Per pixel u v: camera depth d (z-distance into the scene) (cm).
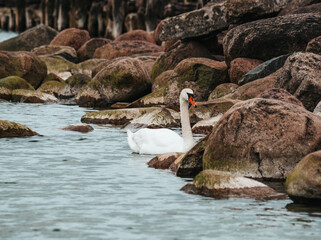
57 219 870
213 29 2823
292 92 1814
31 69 3366
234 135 1194
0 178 1152
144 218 877
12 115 2367
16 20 8838
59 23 8025
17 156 1409
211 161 1203
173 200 987
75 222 855
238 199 995
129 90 2820
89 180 1144
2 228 826
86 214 898
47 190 1053
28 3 8706
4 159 1365
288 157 1169
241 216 891
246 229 827
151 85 2897
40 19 8644
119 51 4084
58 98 3164
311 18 2391
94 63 3838
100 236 792
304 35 2383
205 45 3044
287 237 795
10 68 3316
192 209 929
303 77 1762
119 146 1602
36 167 1271
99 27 7456
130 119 2139
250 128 1189
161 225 843
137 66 2822
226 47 2598
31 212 906
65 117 2350
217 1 3006
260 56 2502
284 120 1185
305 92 1755
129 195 1021
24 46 4897
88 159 1384
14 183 1109
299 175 968
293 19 2416
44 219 870
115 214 898
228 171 1181
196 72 2633
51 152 1477
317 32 2375
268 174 1165
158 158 1320
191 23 2900
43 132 1855
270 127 1184
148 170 1265
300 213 910
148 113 2103
